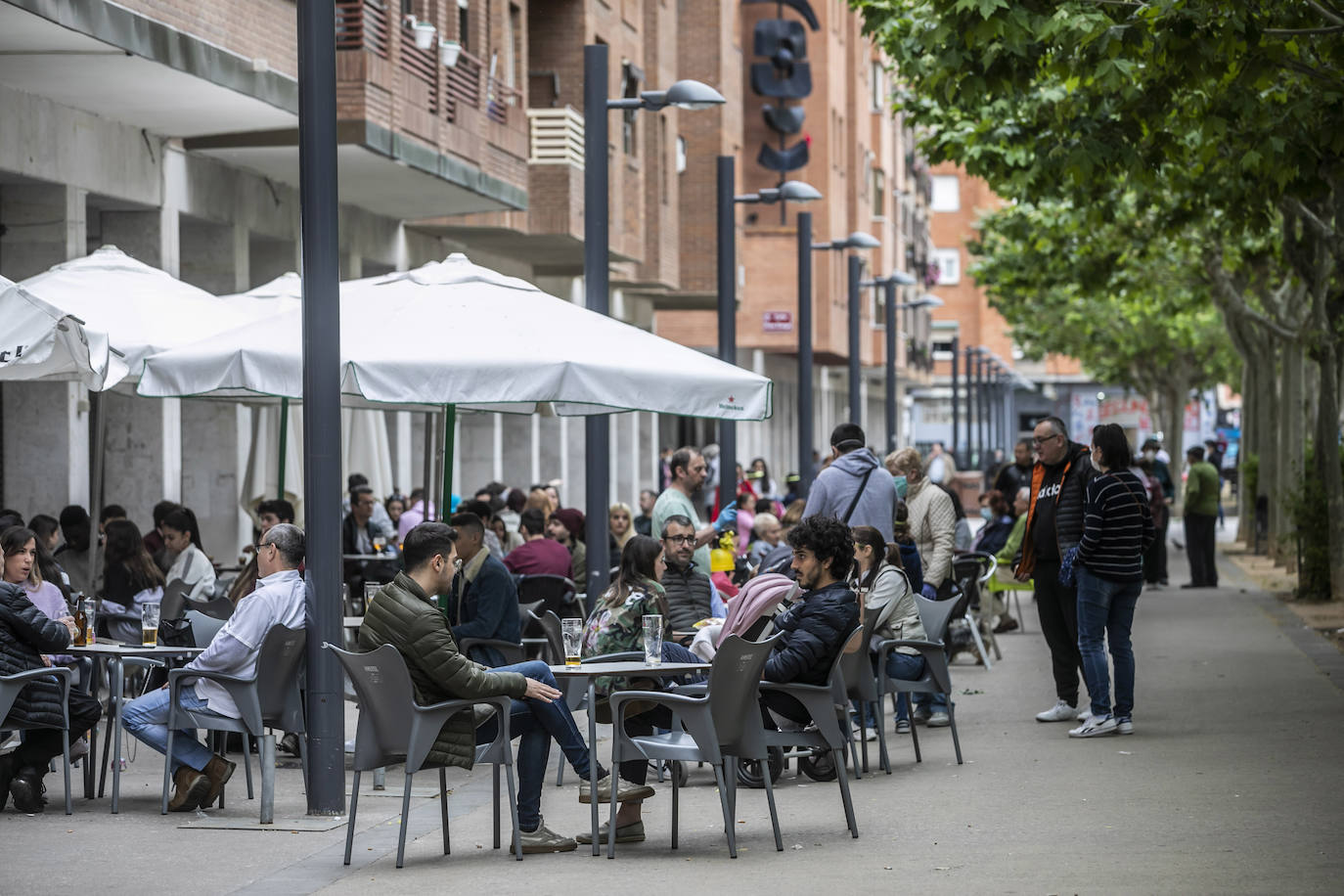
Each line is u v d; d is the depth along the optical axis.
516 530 30.12
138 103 26.12
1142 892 10.55
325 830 13.27
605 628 14.66
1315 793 13.96
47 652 14.40
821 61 75.75
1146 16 19.61
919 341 115.81
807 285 35.22
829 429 98.56
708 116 58.03
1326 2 20.59
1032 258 47.62
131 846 12.64
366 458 30.94
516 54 40.09
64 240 25.88
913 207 111.19
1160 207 33.06
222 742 16.09
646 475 61.25
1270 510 48.78
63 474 25.64
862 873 11.41
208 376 15.60
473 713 12.48
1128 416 146.38
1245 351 52.97
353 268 36.88
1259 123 21.98
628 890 10.97
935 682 16.77
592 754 12.48
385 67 30.44
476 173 35.19
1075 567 17.98
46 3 20.91
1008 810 13.70
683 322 65.38
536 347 15.55
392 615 12.14
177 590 17.80
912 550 19.55
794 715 13.31
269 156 30.17
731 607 14.40
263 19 27.23
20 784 13.98
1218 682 22.06
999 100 29.97
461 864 12.04
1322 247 32.81
